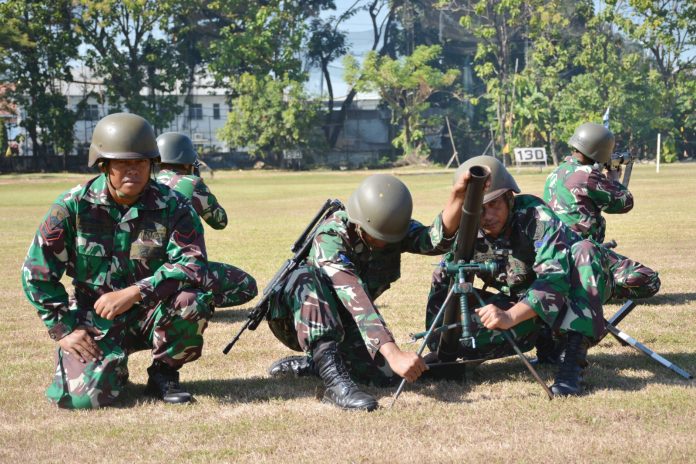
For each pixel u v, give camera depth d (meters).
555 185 7.22
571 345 5.00
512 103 74.06
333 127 80.50
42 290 4.77
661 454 3.84
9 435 4.34
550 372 5.52
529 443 4.04
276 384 5.34
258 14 73.56
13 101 70.06
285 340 5.27
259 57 74.56
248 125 73.69
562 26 74.81
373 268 5.04
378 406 4.70
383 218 4.70
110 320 4.89
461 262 4.71
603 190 7.04
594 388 5.05
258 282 9.81
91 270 4.88
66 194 4.84
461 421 4.43
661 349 6.14
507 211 5.12
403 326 7.16
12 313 8.16
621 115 72.81
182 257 4.85
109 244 4.87
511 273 5.22
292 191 35.00
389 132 82.69
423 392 5.05
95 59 70.75
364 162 80.12
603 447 3.94
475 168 4.52
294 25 75.81
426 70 75.00
